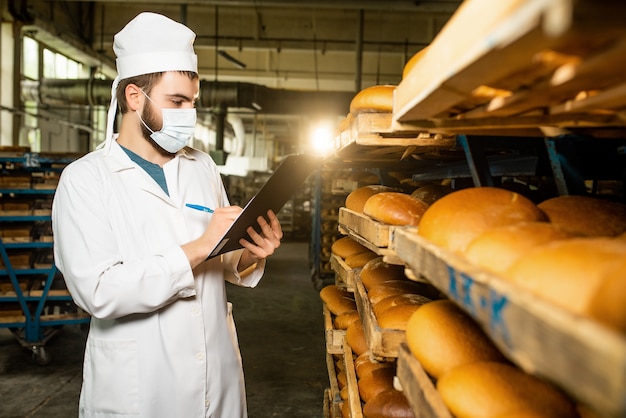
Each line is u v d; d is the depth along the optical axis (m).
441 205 1.01
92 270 1.50
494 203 0.96
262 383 4.13
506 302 0.55
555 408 0.81
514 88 0.74
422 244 0.92
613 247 0.57
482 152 1.61
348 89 13.80
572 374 0.42
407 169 3.46
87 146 12.11
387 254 1.41
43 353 4.32
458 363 1.00
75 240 1.54
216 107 9.50
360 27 10.02
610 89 0.61
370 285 2.16
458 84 0.71
